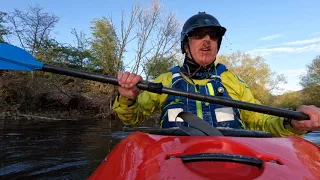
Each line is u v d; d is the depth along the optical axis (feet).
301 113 5.29
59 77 39.17
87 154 12.48
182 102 6.63
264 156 3.79
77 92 39.42
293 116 5.31
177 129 5.13
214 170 3.50
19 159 11.27
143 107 7.18
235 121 6.57
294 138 4.96
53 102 36.14
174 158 3.63
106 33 47.03
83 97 38.47
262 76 89.10
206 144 4.00
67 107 37.11
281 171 3.35
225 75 7.49
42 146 13.85
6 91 32.32
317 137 20.06
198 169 3.53
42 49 42.09
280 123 6.16
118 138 16.97
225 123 6.41
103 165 4.25
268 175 3.21
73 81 41.98
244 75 89.97
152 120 32.48
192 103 6.59
